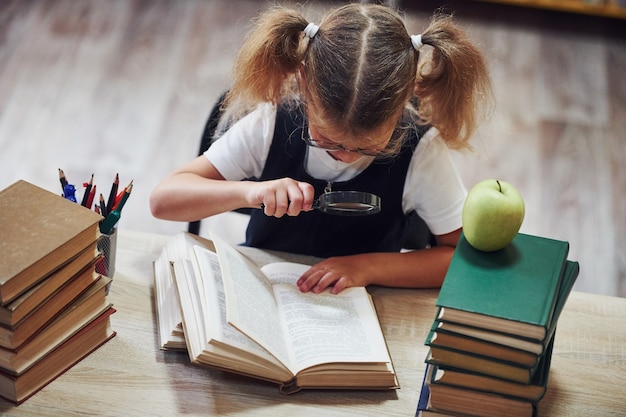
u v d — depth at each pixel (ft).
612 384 4.58
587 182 10.35
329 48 4.59
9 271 3.79
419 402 4.35
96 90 10.80
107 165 9.85
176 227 9.38
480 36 12.48
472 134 5.34
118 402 4.20
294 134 5.48
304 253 5.97
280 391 4.33
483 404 4.22
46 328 4.09
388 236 5.78
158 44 11.64
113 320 4.69
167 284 4.81
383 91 4.51
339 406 4.32
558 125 11.09
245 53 5.00
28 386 4.16
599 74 12.08
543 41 12.56
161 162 10.00
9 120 10.23
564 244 4.47
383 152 5.08
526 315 3.90
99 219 4.17
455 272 4.19
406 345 4.75
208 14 12.27
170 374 4.39
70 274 4.16
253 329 4.25
